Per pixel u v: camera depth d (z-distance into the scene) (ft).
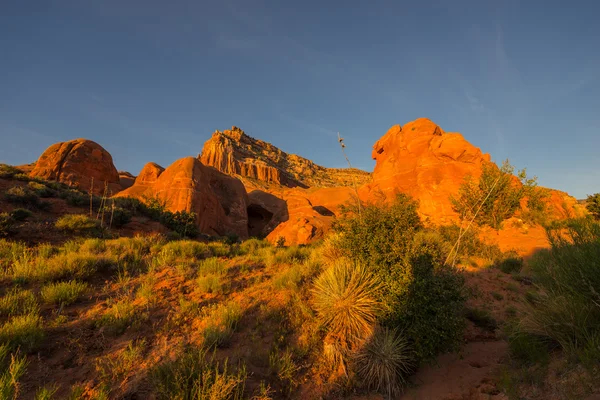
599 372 10.14
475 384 13.75
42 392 10.75
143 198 118.73
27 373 12.64
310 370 15.03
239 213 160.35
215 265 28.81
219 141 527.40
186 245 37.06
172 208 108.58
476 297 27.55
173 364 13.12
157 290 22.67
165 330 16.98
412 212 19.85
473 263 44.68
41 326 15.49
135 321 17.25
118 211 66.69
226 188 169.17
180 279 25.53
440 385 14.44
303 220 123.44
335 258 24.88
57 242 41.88
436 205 120.16
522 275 36.76
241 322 18.56
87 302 20.16
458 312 17.16
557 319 13.71
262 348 16.11
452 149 140.67
